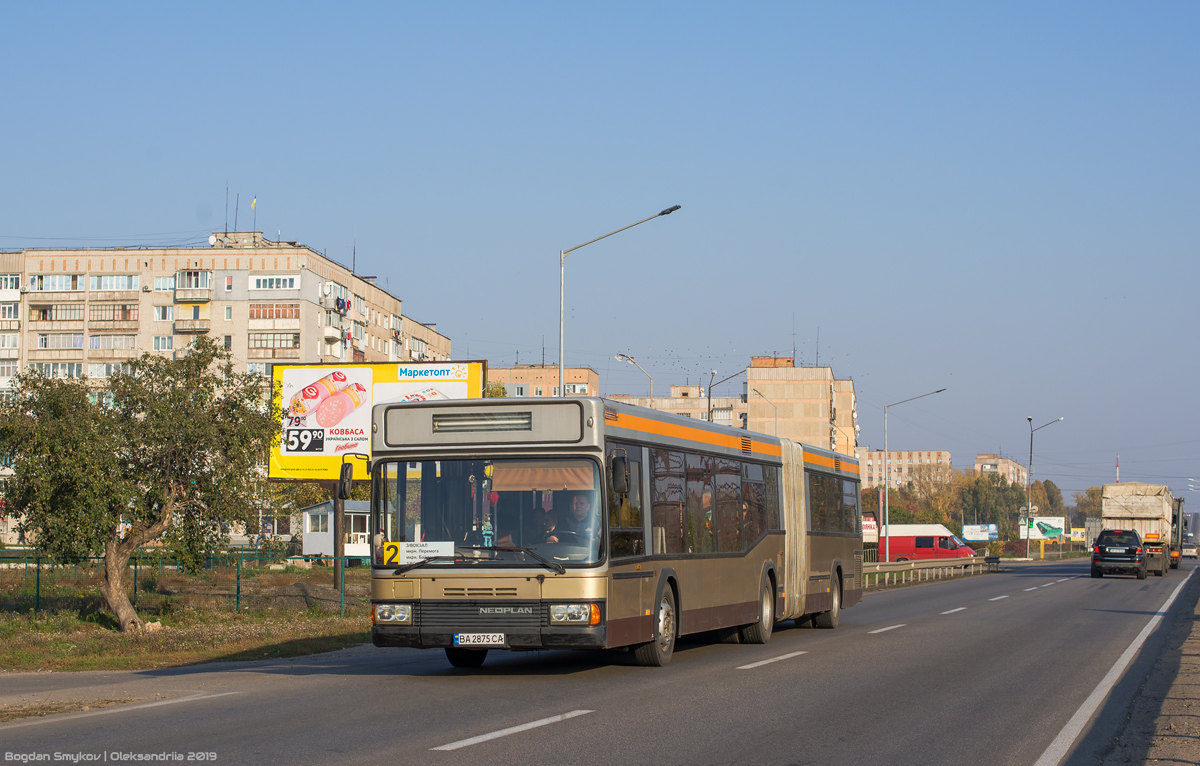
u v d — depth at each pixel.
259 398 26.86
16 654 18.94
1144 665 15.45
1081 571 61.16
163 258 89.50
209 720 10.30
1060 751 9.16
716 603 16.73
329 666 15.94
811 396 123.88
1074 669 14.92
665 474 15.16
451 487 13.24
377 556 13.22
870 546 60.97
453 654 15.13
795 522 20.89
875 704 11.56
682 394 162.00
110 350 89.69
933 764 8.57
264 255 88.00
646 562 14.22
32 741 9.24
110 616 27.33
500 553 12.91
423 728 9.79
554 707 11.09
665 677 13.66
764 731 9.84
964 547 84.88
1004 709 11.34
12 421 24.34
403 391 35.62
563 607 12.66
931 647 18.00
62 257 90.75
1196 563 88.31
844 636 20.50
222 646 19.92
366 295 100.94
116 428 25.05
